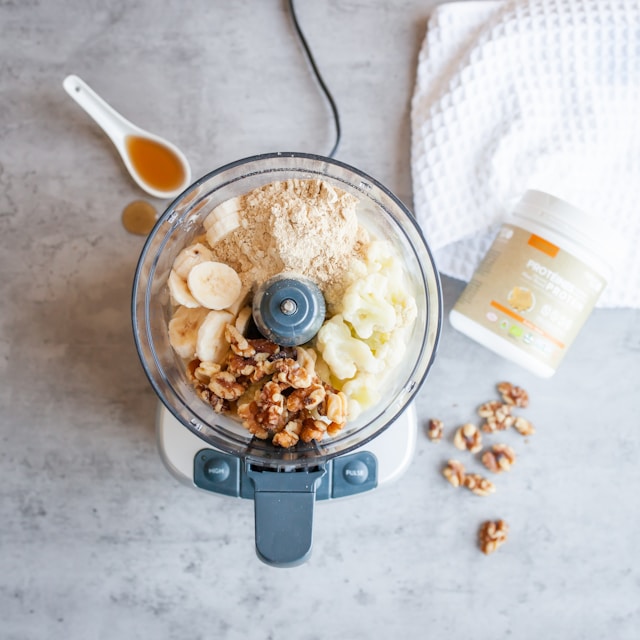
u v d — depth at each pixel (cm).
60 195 67
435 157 66
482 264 63
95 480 67
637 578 68
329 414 51
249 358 52
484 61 65
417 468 67
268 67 67
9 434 66
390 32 67
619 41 65
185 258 53
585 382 68
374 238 55
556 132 65
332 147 67
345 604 67
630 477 68
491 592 68
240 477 60
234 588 67
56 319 67
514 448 68
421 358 56
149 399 67
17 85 67
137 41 67
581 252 60
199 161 67
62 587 66
